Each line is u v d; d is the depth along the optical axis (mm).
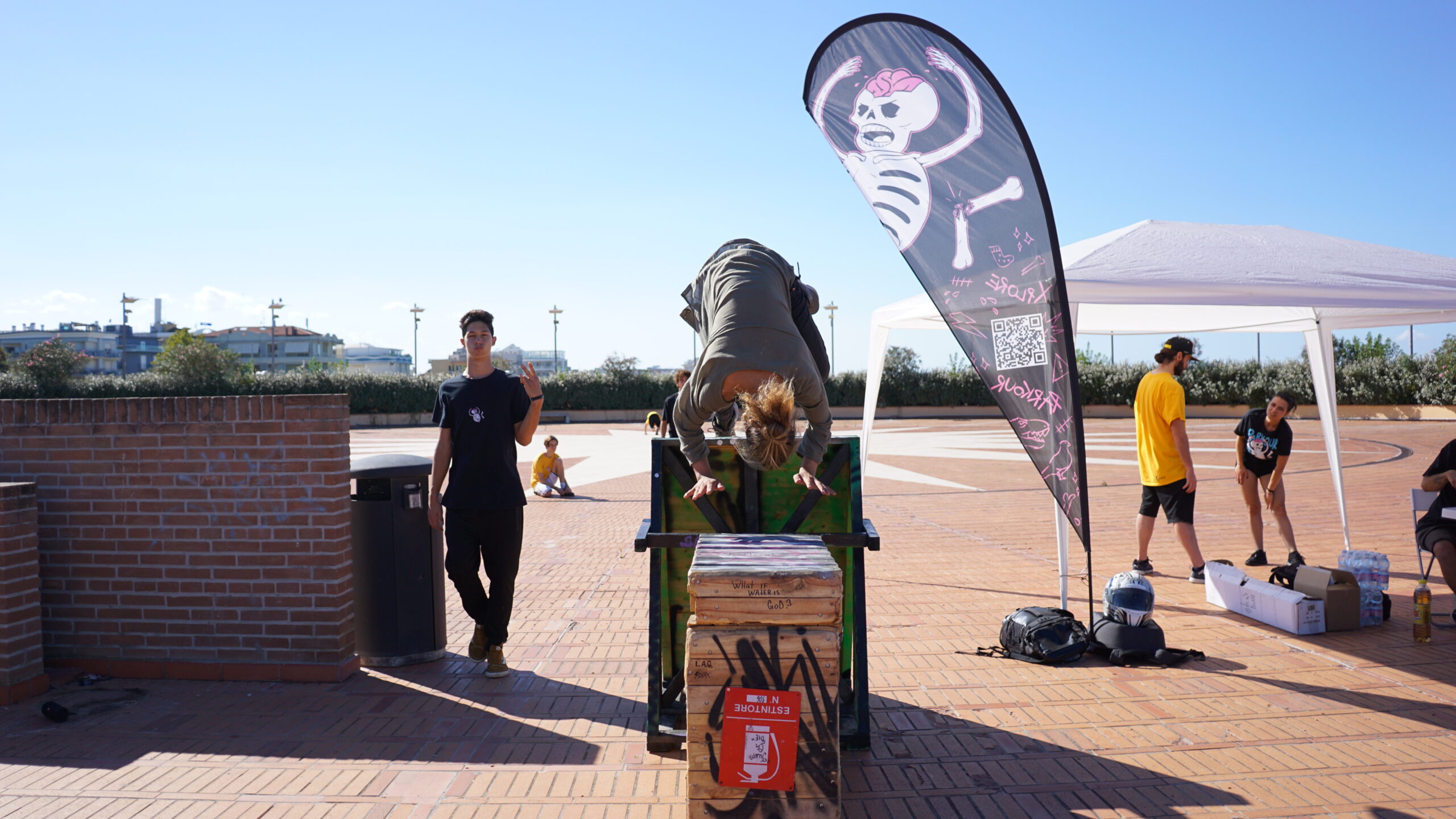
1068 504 4781
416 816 3168
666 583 3930
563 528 10062
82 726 4066
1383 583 5777
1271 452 7156
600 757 3678
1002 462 17984
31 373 45219
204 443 4723
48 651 4852
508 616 4742
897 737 3875
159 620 4770
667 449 3789
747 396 2906
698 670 2803
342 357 122375
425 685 4641
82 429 4797
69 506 4816
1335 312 7508
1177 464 6805
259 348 109188
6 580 4336
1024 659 4930
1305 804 3195
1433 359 28938
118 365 116438
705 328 3645
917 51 4809
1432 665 4773
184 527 4746
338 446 4684
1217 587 6070
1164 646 4906
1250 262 5980
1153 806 3195
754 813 2795
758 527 3746
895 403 39844
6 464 4840
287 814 3186
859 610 3582
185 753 3750
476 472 4555
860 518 3592
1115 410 35969
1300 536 8844
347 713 4215
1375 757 3596
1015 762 3594
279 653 4707
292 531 4684
